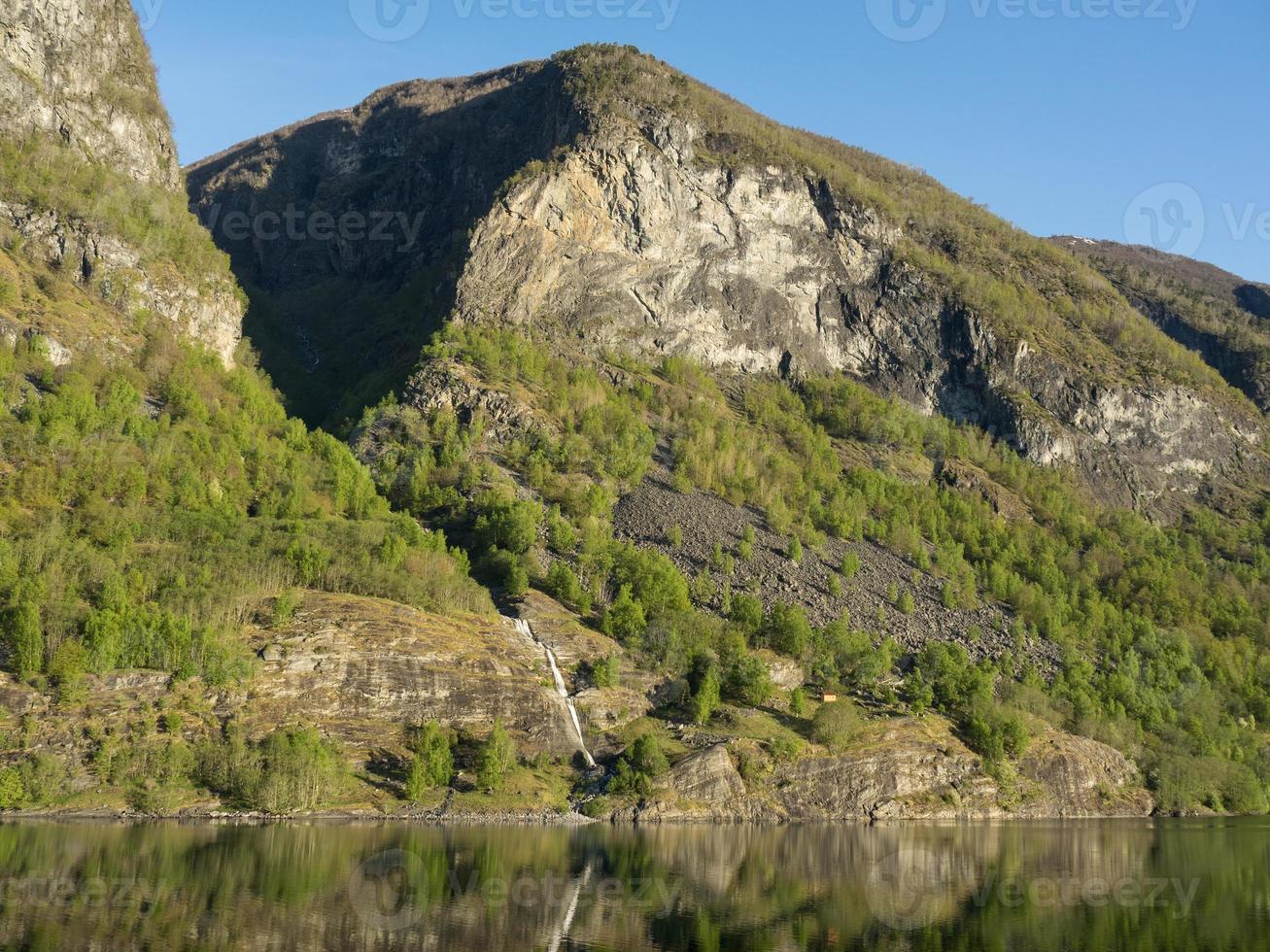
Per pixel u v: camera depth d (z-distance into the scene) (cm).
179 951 7331
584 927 8500
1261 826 17212
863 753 16600
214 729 13625
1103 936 8894
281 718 14125
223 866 9675
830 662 18975
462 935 8119
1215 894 10644
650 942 8162
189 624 14350
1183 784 19350
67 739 12912
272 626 15412
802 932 8662
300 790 13062
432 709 15225
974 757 17488
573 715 16250
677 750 15850
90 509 17338
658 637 18288
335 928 8062
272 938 7719
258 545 17538
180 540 17362
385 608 16488
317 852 10481
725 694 18075
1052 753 18312
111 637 13800
